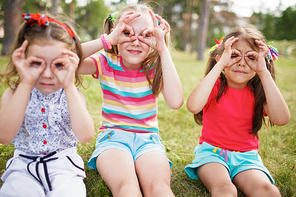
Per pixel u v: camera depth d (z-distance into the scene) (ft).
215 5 104.88
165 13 130.31
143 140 6.23
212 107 6.63
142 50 6.06
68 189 4.66
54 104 5.08
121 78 6.51
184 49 122.31
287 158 8.19
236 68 6.12
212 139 6.55
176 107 6.22
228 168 6.03
